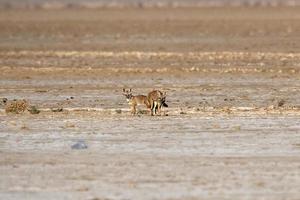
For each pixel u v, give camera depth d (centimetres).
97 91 10338
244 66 13112
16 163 5878
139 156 6072
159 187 5097
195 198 4809
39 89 10650
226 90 10319
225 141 6625
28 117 8062
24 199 4838
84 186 5150
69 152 6262
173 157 6016
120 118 7900
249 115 8038
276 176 5372
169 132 7069
